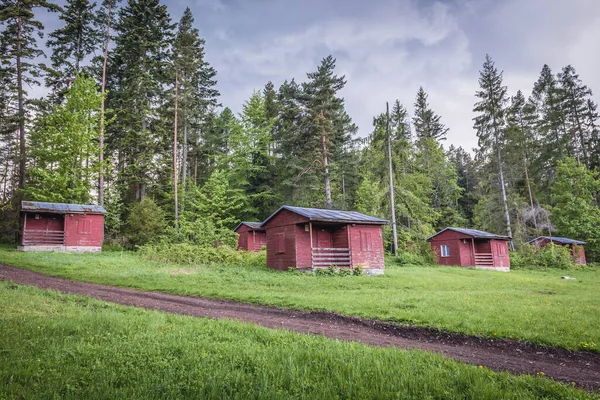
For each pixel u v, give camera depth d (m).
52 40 39.31
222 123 60.88
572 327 9.55
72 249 31.80
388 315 11.03
